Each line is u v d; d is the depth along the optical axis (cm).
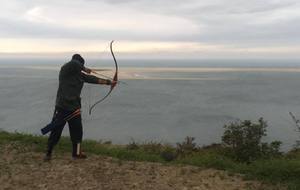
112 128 3678
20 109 5150
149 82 13050
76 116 858
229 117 4722
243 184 786
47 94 7350
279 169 833
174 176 815
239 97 7831
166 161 973
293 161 877
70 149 970
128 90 8962
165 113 5072
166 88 10188
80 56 870
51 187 746
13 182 767
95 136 3216
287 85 12294
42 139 1052
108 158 914
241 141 1100
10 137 1074
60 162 870
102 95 7412
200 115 4884
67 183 763
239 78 17488
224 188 764
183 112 5200
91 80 859
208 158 951
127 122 4138
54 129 853
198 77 18575
